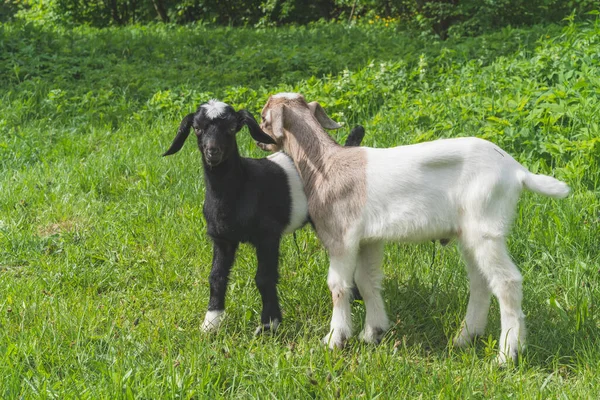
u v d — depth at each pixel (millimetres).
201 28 15930
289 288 4777
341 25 15742
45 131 8508
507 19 13758
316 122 4348
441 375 3664
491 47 10617
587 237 5047
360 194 3992
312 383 3447
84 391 3383
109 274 5082
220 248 4363
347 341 4129
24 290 4715
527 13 13594
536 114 6652
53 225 6016
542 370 3816
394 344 4109
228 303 4633
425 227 3875
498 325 4301
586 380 3564
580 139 6270
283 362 3654
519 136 6465
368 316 4266
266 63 10836
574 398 3396
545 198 5570
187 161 7129
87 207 6254
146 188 6617
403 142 7086
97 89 9852
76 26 19078
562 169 5875
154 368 3670
